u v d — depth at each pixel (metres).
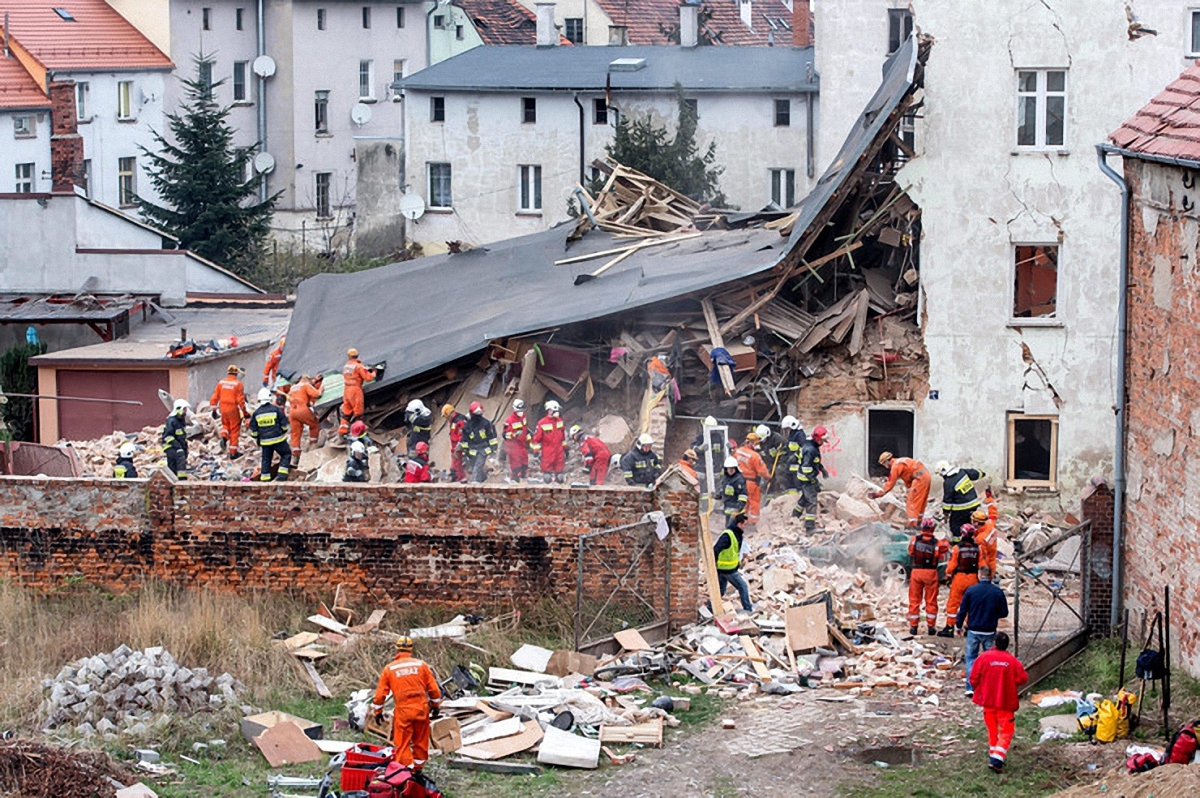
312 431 36.38
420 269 46.38
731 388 34.06
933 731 23.69
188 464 36.81
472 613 28.88
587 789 21.84
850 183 34.69
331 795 20.70
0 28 76.19
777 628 27.62
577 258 42.59
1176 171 24.80
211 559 29.44
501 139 70.50
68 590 29.70
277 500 29.16
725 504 28.97
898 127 35.47
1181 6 33.81
